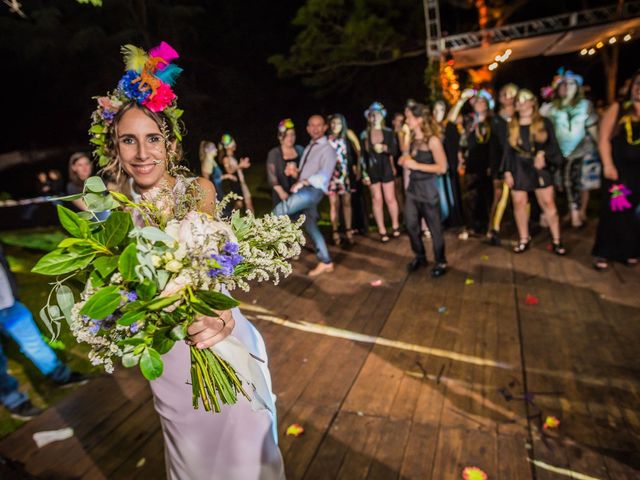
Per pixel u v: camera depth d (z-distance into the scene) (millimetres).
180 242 1492
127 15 19703
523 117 5590
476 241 6684
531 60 18766
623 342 3904
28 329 3754
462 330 4285
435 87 9922
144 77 1692
